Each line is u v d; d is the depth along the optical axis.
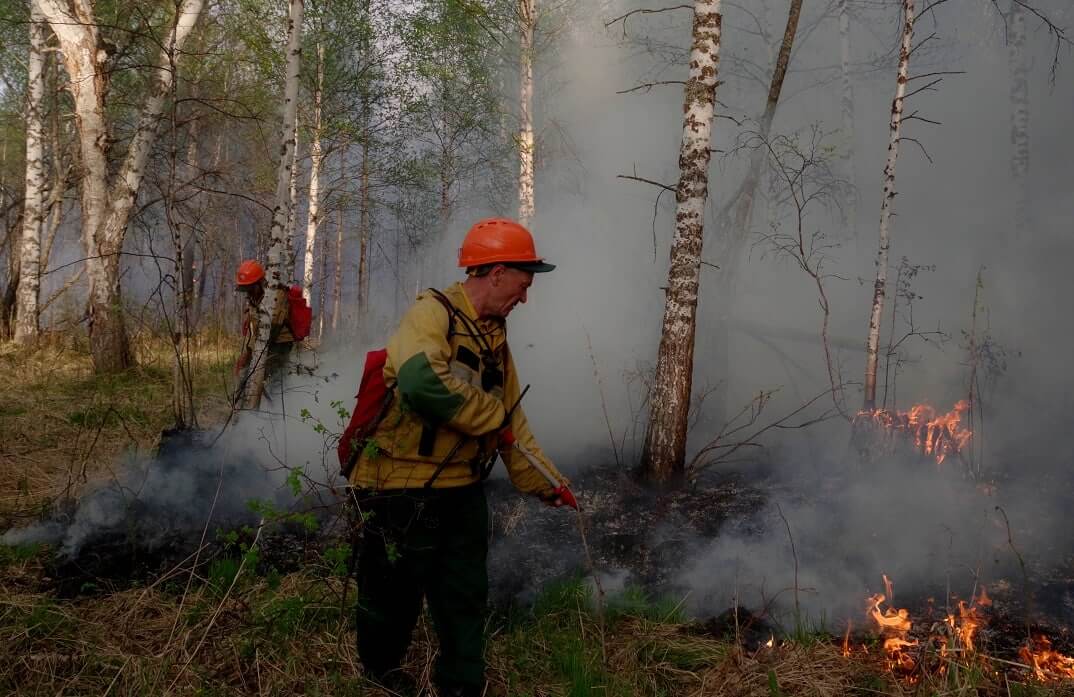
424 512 2.24
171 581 3.19
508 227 2.26
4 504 4.16
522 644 2.78
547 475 2.37
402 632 2.40
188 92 11.71
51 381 8.08
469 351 2.20
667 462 4.77
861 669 2.69
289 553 3.56
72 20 8.76
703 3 4.79
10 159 16.23
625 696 2.46
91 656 2.50
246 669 2.48
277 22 12.61
